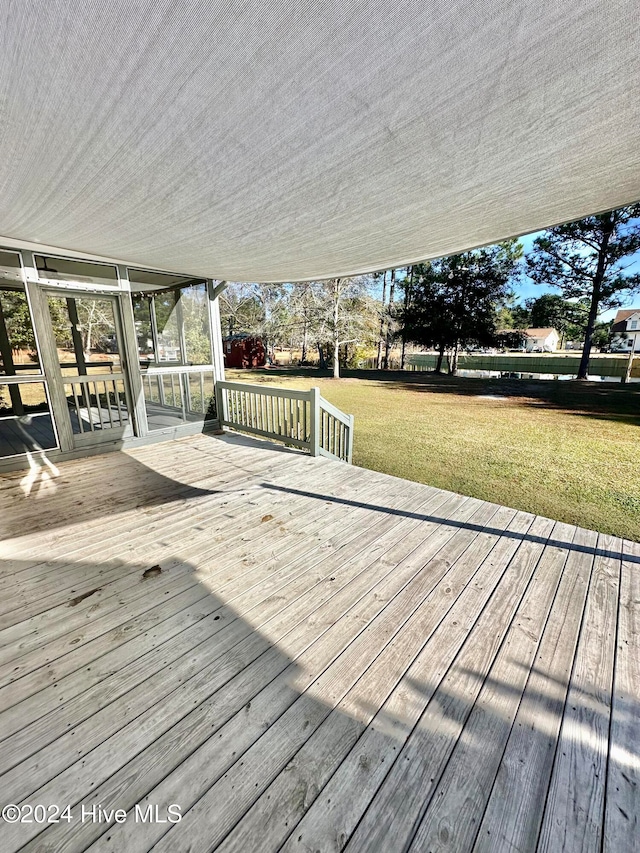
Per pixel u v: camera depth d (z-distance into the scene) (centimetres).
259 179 204
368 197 226
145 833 104
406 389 1264
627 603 202
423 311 1777
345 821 106
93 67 120
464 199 226
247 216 260
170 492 349
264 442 534
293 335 1819
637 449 597
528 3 98
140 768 120
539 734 132
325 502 328
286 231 289
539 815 108
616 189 212
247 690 148
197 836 103
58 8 97
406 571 228
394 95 137
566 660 165
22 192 222
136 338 489
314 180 202
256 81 129
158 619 187
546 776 119
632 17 101
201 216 261
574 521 361
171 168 191
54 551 249
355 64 122
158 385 528
